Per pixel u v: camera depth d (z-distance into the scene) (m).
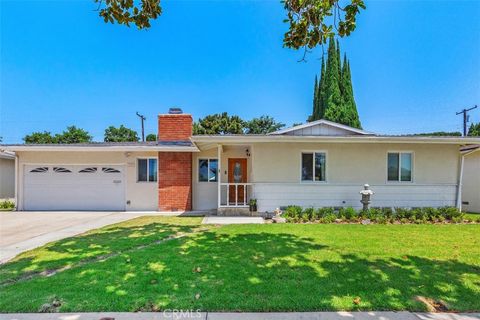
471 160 12.70
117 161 12.59
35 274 4.09
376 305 3.07
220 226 8.17
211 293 3.36
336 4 4.52
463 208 12.88
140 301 3.15
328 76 24.36
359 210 10.24
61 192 12.55
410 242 5.99
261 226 8.12
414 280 3.79
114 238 6.46
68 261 4.66
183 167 12.51
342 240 6.18
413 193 10.72
